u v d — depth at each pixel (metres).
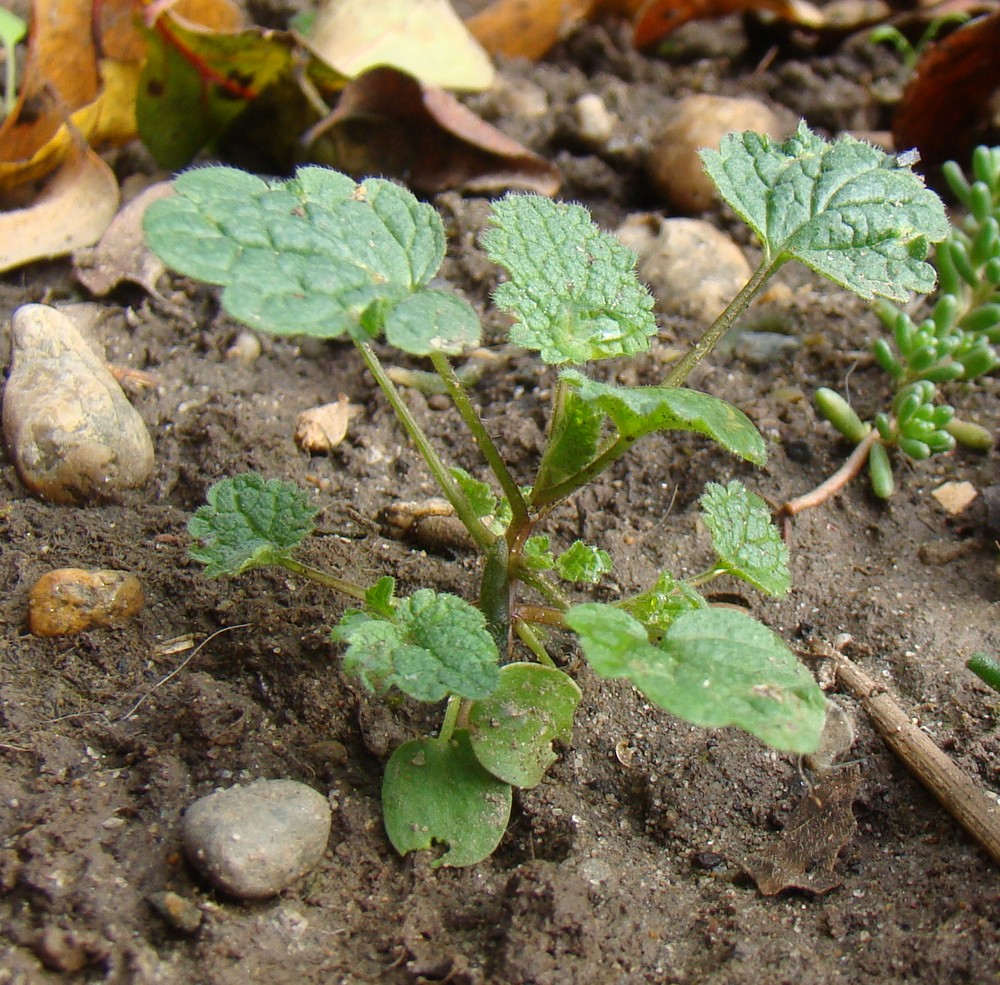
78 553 0.15
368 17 0.21
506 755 0.12
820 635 0.15
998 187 0.18
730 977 0.11
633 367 0.18
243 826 0.11
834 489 0.16
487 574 0.13
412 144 0.20
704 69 0.23
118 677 0.13
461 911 0.12
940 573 0.15
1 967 0.11
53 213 0.18
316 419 0.16
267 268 0.11
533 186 0.20
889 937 0.12
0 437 0.16
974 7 0.23
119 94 0.20
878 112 0.23
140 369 0.17
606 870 0.12
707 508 0.13
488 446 0.12
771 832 0.13
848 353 0.18
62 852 0.12
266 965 0.11
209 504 0.13
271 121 0.20
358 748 0.13
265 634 0.14
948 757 0.13
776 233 0.13
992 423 0.17
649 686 0.10
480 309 0.19
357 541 0.15
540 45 0.23
